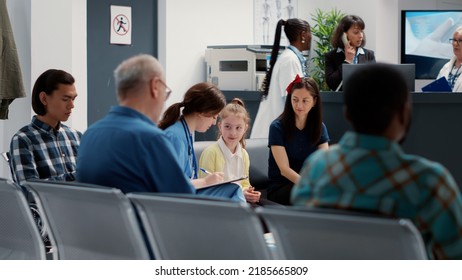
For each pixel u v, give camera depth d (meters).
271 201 4.62
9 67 5.11
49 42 5.84
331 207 2.11
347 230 2.07
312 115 4.83
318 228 2.12
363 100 2.09
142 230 2.78
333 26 9.00
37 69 5.81
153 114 2.93
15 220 3.06
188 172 3.83
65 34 5.89
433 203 2.02
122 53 8.44
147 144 2.83
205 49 8.76
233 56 8.00
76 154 4.09
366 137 2.11
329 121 5.55
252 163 5.05
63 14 5.87
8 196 3.02
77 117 6.77
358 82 2.11
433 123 5.31
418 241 1.95
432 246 2.08
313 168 2.20
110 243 2.72
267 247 2.29
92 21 8.18
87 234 2.79
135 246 2.62
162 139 2.85
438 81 5.48
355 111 2.11
